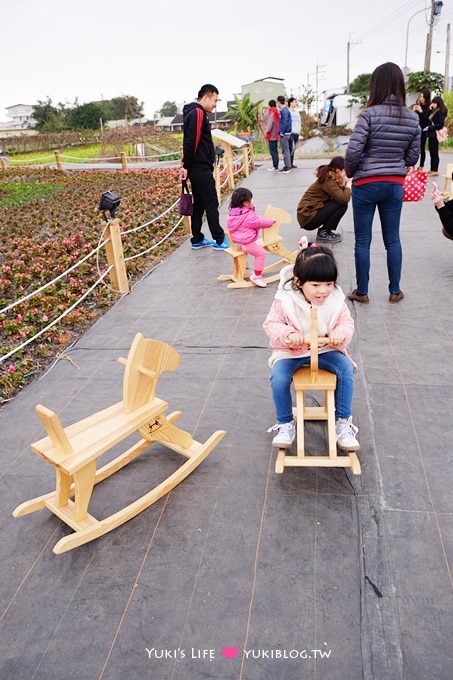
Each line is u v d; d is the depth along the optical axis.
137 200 11.36
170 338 4.48
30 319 5.17
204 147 6.45
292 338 2.56
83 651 1.97
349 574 2.17
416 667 1.81
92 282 6.16
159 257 7.04
